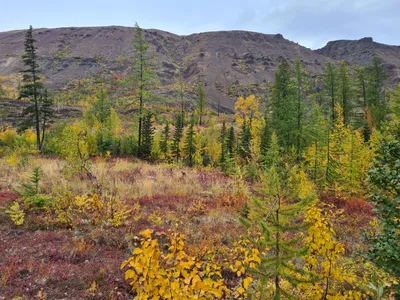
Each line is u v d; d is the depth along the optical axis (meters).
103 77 182.62
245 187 13.84
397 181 3.70
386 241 3.84
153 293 3.03
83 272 5.82
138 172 17.12
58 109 98.69
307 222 4.54
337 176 15.48
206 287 3.08
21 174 14.43
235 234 8.09
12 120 81.94
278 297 4.20
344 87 40.09
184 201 11.74
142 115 32.03
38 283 5.35
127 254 6.87
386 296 4.68
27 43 35.03
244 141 35.91
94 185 12.83
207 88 182.88
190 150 31.23
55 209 8.91
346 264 6.01
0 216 8.51
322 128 17.77
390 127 4.31
